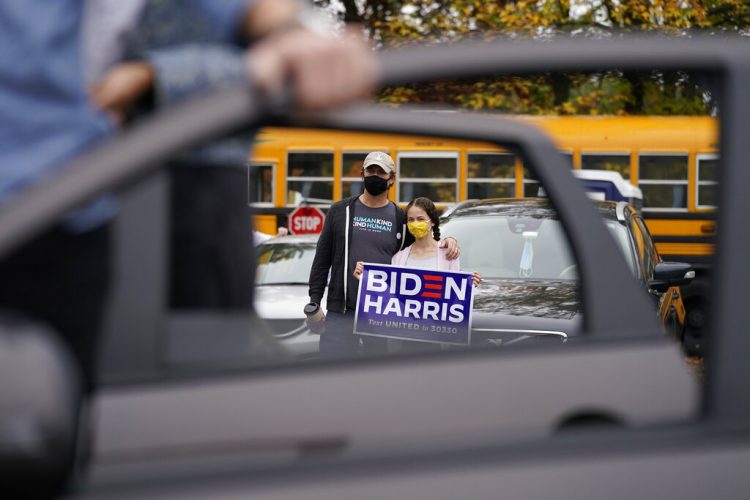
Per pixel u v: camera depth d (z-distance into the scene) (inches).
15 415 59.1
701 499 77.9
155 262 78.2
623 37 82.8
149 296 77.9
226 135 69.3
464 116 85.0
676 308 319.6
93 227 75.6
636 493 77.2
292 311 167.3
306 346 137.7
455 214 294.7
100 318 76.9
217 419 76.7
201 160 86.4
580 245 86.4
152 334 77.6
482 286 251.0
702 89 87.5
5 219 66.2
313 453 77.2
